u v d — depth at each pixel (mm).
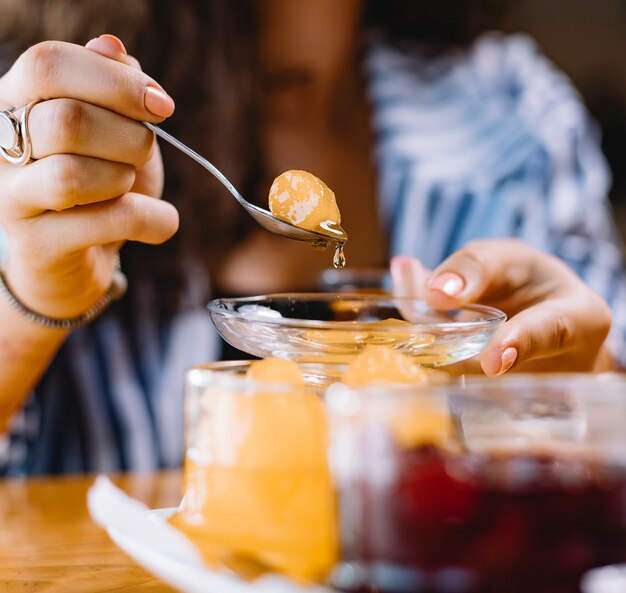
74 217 768
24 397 1132
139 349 1623
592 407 445
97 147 719
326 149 1811
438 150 1902
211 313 699
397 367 558
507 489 419
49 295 923
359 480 444
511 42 2084
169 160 1655
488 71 2020
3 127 731
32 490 998
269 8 1741
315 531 459
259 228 1696
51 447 1587
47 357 1074
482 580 420
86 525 828
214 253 1674
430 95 1944
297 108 1790
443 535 422
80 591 618
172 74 1649
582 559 422
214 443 498
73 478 1068
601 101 2352
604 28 2322
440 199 1869
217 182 1672
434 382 555
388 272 1471
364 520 442
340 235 758
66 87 712
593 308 828
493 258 873
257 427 478
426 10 1954
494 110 1972
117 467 1607
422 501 424
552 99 2002
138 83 720
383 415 439
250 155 1720
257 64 1721
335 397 456
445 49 2006
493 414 445
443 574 423
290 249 1703
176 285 1640
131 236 783
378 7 1947
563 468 428
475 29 2006
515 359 708
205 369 561
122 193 758
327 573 454
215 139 1677
